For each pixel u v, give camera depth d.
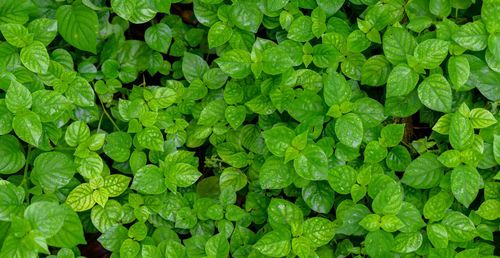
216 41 1.30
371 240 1.23
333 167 1.26
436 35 1.25
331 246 1.32
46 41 1.23
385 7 1.26
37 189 1.24
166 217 1.29
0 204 1.18
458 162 1.23
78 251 1.26
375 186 1.25
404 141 1.37
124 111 1.29
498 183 1.24
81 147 1.24
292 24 1.28
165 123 1.31
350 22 1.36
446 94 1.23
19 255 1.16
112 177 1.26
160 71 1.40
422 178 1.25
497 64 1.24
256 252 1.26
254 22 1.29
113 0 1.24
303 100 1.27
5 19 1.22
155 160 1.30
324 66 1.29
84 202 1.25
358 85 1.30
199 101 1.36
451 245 1.25
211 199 1.32
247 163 1.34
